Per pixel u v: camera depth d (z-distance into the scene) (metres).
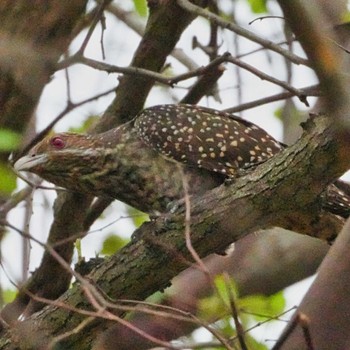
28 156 11.71
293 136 13.97
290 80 12.27
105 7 11.75
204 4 12.30
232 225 9.06
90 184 11.77
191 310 10.80
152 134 11.55
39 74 10.30
